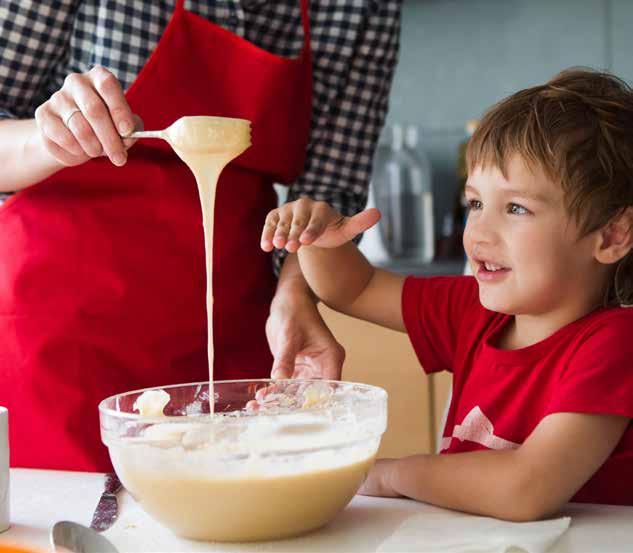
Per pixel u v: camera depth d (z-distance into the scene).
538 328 1.16
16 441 1.31
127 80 1.38
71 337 1.30
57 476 1.07
